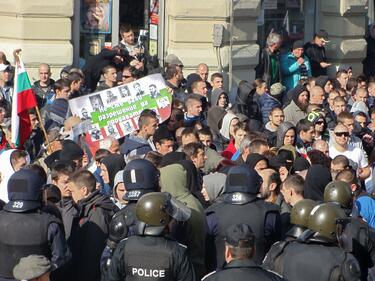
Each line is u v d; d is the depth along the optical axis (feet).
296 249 40.52
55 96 75.87
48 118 71.97
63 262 45.65
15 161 54.34
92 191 48.91
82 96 70.08
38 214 45.50
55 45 90.99
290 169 57.88
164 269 41.32
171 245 41.55
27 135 63.87
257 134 62.80
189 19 95.09
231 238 37.70
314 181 51.01
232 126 67.10
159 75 70.85
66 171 50.98
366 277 45.70
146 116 64.54
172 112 70.85
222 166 58.29
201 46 95.76
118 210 47.78
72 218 48.65
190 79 83.30
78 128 66.85
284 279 38.45
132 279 41.57
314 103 79.30
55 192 49.96
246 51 96.73
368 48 109.70
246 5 95.76
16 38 90.58
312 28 107.14
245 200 46.11
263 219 45.88
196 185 51.44
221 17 95.09
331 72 107.55
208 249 46.42
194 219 47.16
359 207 51.52
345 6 106.01
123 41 91.86
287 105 82.12
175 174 48.03
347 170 53.11
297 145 68.49
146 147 64.49
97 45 94.27
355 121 75.15
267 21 103.86
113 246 44.14
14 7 89.97
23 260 39.50
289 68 98.43
